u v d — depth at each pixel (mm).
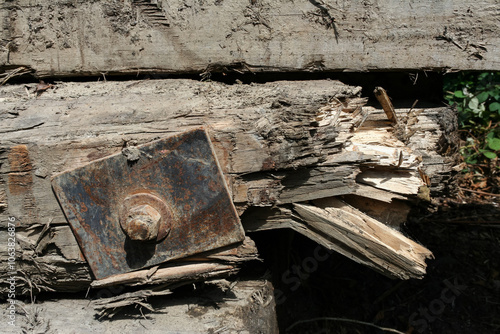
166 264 1788
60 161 1731
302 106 1786
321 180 1857
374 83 2572
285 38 2209
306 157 1777
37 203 1763
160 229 1683
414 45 2174
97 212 1714
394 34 2172
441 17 2137
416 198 1969
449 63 2174
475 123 3854
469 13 2121
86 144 1729
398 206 2049
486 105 3893
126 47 2250
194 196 1678
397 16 2156
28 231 1797
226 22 2205
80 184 1690
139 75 2383
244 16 2195
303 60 2227
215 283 1860
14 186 1748
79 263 1806
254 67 2252
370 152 1950
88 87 2156
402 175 1974
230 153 1729
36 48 2275
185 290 2049
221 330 1810
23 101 1975
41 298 2029
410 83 2598
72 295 2049
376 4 2152
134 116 1823
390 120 2230
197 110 1816
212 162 1652
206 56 2246
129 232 1604
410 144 2213
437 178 2129
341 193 1858
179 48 2244
